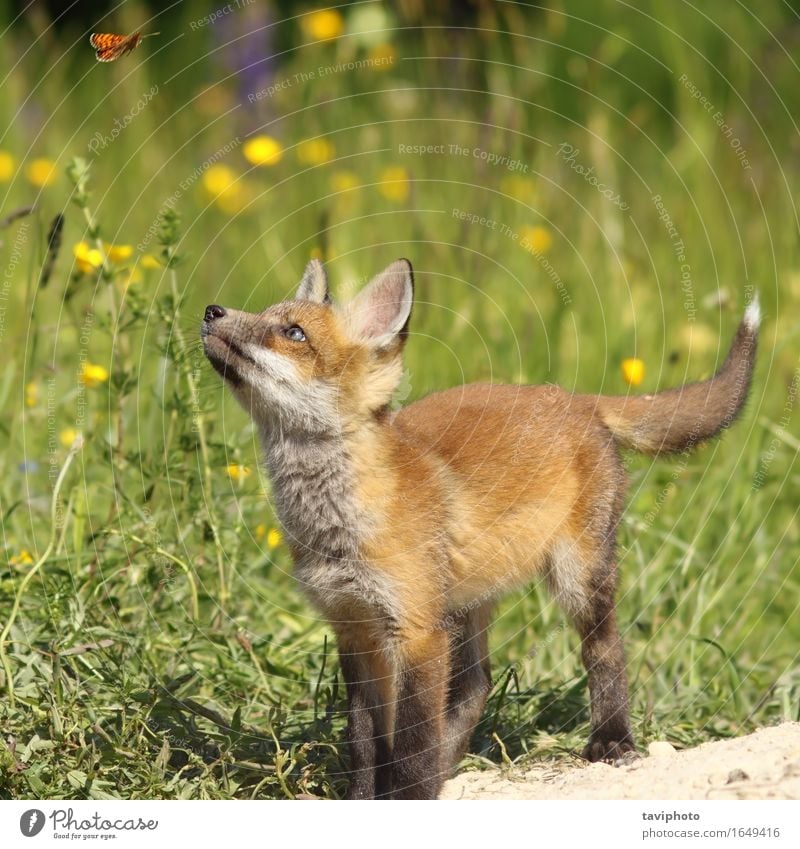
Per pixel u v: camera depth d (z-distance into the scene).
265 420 8.73
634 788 7.51
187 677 8.72
